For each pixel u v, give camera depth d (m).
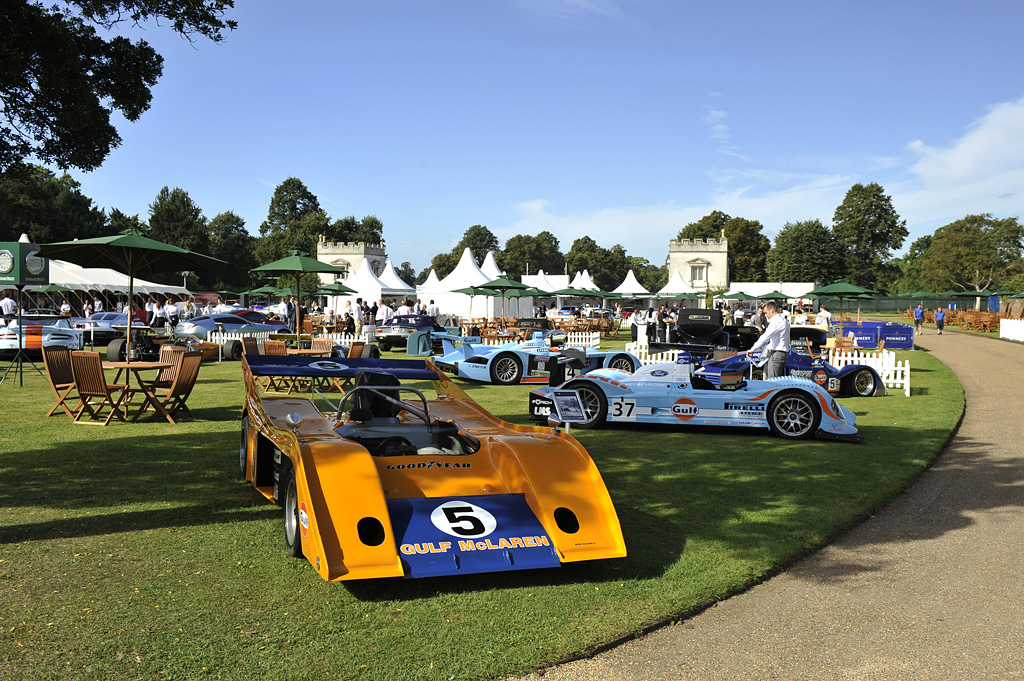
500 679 3.21
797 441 8.88
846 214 94.25
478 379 14.92
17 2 5.90
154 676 3.13
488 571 3.93
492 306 37.41
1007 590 4.31
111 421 9.60
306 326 28.38
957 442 9.07
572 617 3.81
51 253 12.21
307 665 3.26
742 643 3.61
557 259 124.31
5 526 5.13
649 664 3.39
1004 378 16.97
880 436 9.28
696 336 16.88
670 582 4.29
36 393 12.16
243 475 6.66
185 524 5.23
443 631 3.62
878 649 3.56
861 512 5.82
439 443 5.60
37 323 19.33
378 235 100.69
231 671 3.19
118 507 5.62
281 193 110.50
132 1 7.14
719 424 9.35
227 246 81.38
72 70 6.32
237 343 19.88
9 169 7.03
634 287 51.84
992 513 5.94
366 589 4.12
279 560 4.54
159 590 4.05
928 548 5.07
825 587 4.35
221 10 7.47
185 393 9.88
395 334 22.69
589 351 15.37
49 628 3.57
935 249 93.81
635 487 6.54
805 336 16.12
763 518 5.61
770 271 87.56
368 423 5.77
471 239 122.06
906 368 13.80
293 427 4.91
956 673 3.33
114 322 23.38
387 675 3.19
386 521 4.07
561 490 4.57
